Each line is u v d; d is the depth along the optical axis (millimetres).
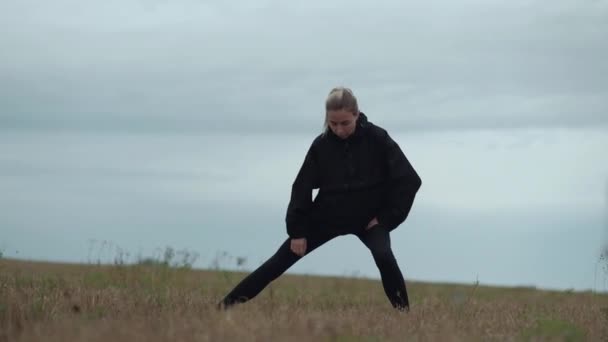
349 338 7492
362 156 9258
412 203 9320
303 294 13008
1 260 14656
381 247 9250
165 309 9195
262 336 7137
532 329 8406
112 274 13430
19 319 8266
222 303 9523
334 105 8891
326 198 9391
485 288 18594
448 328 8141
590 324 9445
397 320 8797
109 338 6961
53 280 12109
